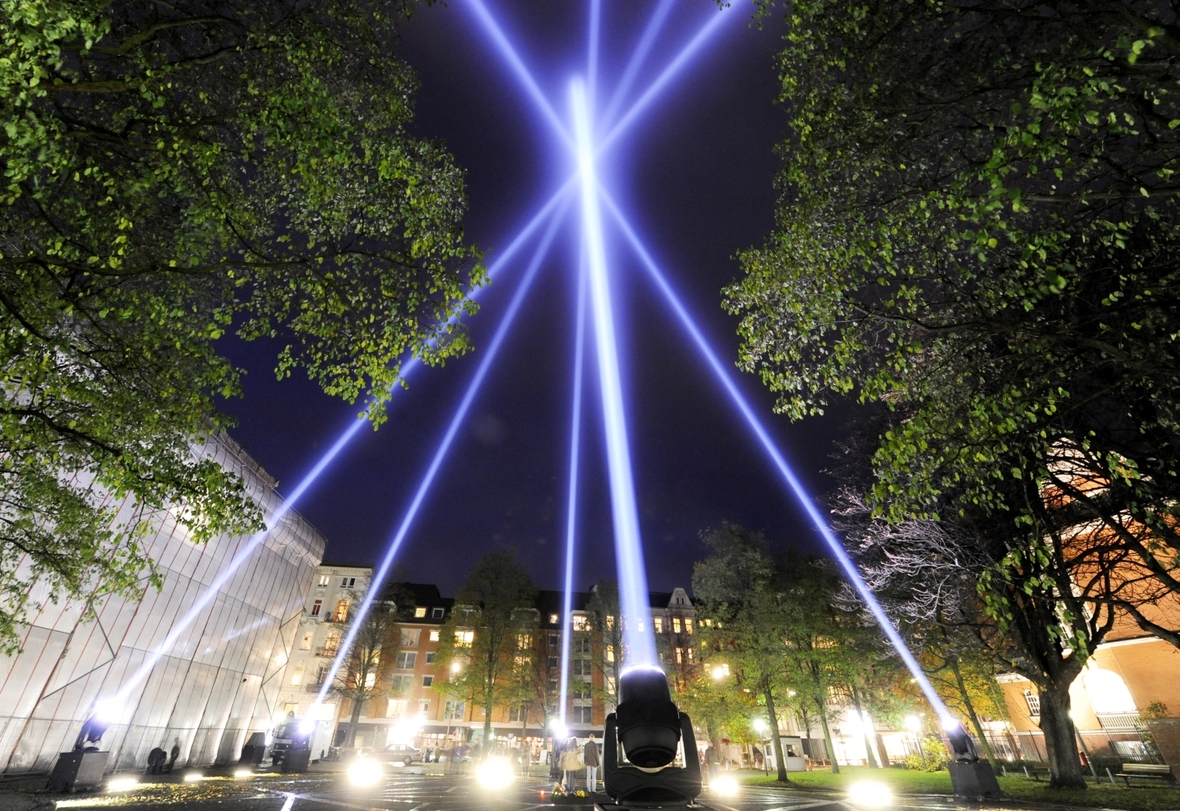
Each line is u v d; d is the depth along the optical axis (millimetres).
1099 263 8453
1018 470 8797
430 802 17062
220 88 8742
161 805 14836
